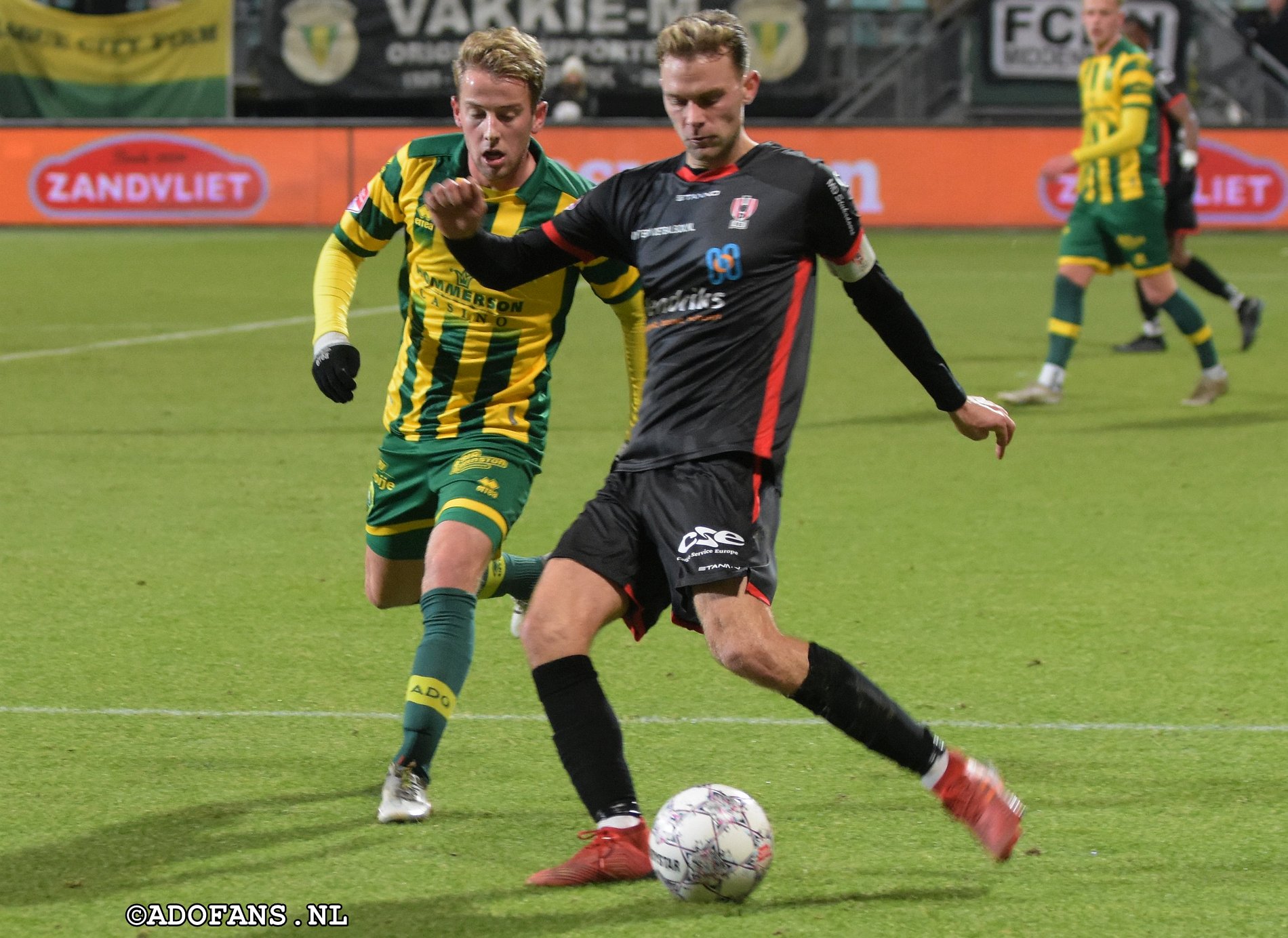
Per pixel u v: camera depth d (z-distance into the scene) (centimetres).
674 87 1213
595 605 1198
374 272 5906
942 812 1331
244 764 1445
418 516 1474
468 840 1270
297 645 1819
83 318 4738
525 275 1297
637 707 1611
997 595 2039
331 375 1409
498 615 1966
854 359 4156
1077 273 3409
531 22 7275
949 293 5406
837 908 1141
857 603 2006
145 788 1379
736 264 1209
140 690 1655
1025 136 6919
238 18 7594
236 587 2066
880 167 6962
